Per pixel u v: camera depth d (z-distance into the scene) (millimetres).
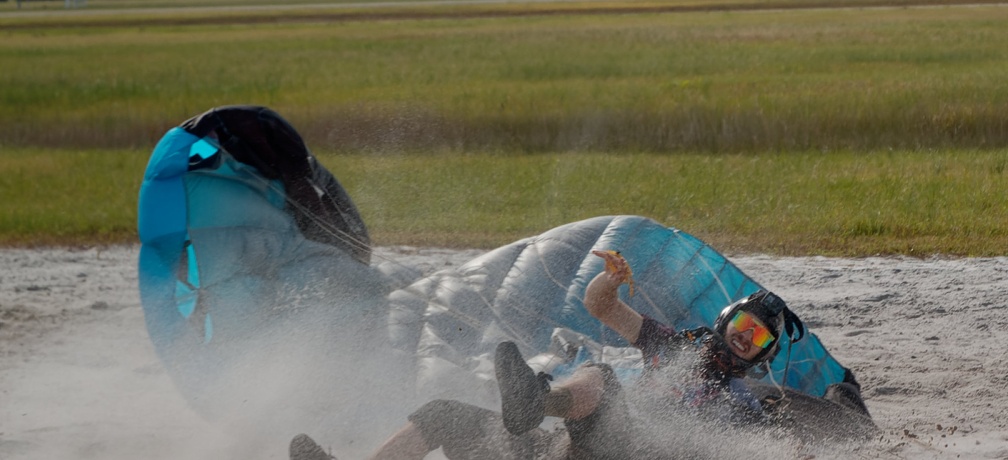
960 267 13398
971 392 8938
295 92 35938
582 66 43188
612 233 9250
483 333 8320
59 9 138000
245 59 52594
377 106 30234
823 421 7273
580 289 8750
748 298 6664
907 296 12086
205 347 8078
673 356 6664
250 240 8344
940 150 23984
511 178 20234
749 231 15508
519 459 6363
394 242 15211
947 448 7547
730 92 30984
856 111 26156
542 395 5926
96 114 31297
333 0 144750
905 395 8945
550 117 27531
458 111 28594
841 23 65750
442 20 86062
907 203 16906
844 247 14625
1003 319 11117
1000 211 16219
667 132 26469
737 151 25203
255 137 8547
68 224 17062
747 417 6629
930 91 29031
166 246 8359
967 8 79812
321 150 25406
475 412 6355
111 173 22312
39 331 11258
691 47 51594
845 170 20594
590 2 115188
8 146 28828
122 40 70562
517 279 8914
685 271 8945
